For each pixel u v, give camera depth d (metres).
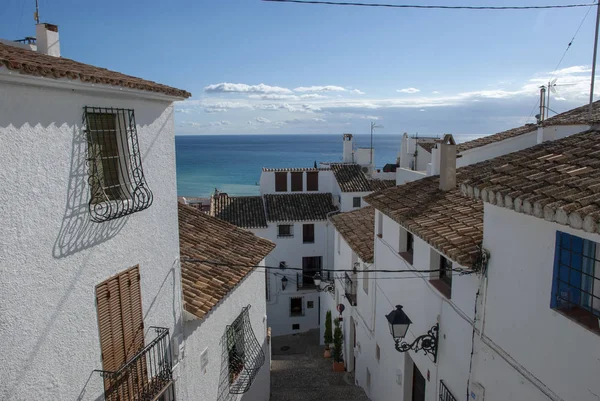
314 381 17.66
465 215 9.18
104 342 6.32
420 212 10.15
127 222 6.75
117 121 6.56
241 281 11.12
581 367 4.98
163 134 7.73
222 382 10.55
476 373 7.34
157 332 7.66
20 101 4.77
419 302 10.30
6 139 4.63
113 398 6.47
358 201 27.03
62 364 5.55
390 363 12.68
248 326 12.31
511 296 6.31
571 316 5.18
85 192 5.82
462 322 7.91
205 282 9.77
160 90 7.03
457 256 7.19
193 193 83.25
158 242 7.68
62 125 5.38
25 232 4.92
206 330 9.64
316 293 27.19
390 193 12.89
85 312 5.91
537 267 5.73
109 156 6.57
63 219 5.46
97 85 5.65
